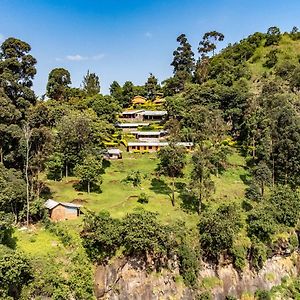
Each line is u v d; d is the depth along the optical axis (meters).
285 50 162.62
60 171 83.75
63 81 147.50
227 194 80.50
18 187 58.88
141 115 138.50
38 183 70.38
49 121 88.75
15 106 71.25
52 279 48.59
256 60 161.00
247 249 63.69
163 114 135.25
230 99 121.75
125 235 54.97
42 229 59.81
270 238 65.69
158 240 55.91
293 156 87.56
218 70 156.25
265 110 104.44
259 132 98.12
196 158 78.56
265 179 81.06
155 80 174.75
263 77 144.38
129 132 122.44
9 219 55.00
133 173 87.06
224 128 110.69
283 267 66.69
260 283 62.44
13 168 65.00
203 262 60.00
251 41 174.75
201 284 57.97
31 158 67.19
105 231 54.34
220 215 63.72
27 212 59.91
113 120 125.31
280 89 125.44
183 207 72.25
